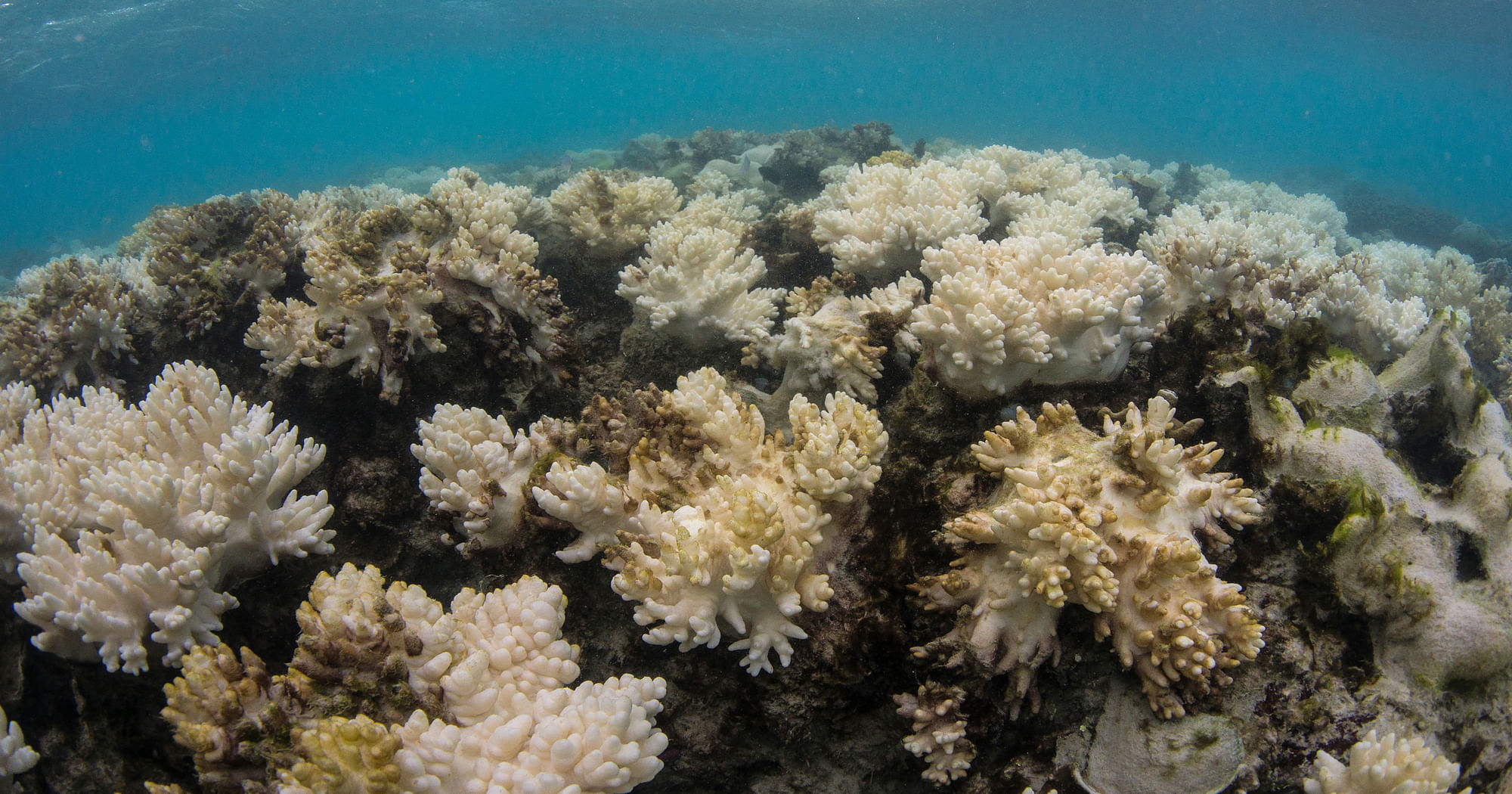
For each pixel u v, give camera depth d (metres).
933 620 3.11
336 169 61.84
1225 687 2.86
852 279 5.04
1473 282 7.46
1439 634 2.96
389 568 4.62
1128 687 2.89
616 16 58.03
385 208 5.24
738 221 7.40
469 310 4.64
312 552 3.54
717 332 4.79
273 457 3.28
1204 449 3.14
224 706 2.48
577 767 2.44
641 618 2.89
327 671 2.69
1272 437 3.60
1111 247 6.03
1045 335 3.41
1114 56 98.50
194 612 2.93
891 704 3.22
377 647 2.75
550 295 4.96
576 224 5.55
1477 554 3.22
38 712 2.94
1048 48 90.56
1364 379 4.10
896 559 3.29
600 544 3.27
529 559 3.53
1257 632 2.68
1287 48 78.12
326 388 4.56
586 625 3.53
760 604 2.97
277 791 2.31
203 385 3.76
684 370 5.06
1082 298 3.45
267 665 3.46
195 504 3.12
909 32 72.06
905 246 4.86
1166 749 2.73
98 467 3.37
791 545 2.94
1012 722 2.98
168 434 3.55
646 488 3.47
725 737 3.31
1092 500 2.96
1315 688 2.96
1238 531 3.35
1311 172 43.22
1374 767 2.48
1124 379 3.95
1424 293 7.45
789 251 6.21
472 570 4.61
